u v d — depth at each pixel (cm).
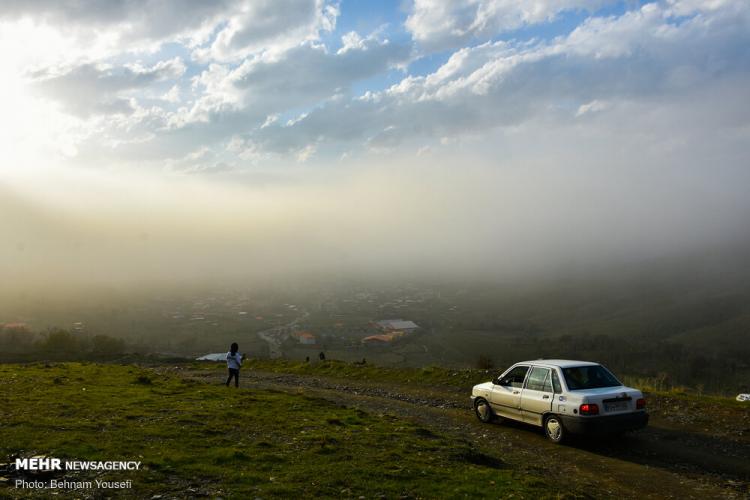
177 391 1959
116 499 771
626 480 1048
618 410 1251
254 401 1752
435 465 1015
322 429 1311
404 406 1955
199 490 814
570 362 1404
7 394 1739
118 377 2369
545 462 1167
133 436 1138
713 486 1017
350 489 845
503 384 1536
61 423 1250
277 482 864
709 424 1509
